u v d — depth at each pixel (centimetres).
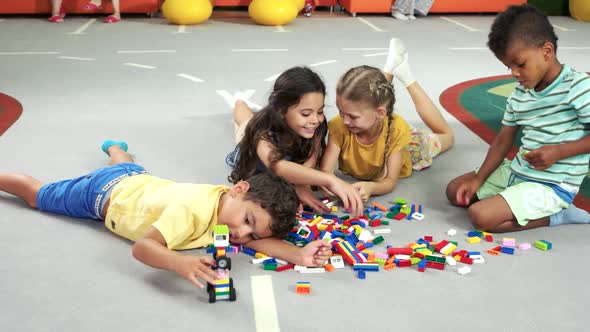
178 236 185
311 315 165
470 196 231
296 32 623
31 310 165
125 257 195
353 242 202
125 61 482
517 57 198
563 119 208
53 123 326
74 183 218
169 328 159
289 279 184
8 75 429
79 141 298
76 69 452
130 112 350
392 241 209
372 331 158
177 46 544
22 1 652
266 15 646
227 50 531
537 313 168
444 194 251
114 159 259
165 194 196
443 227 221
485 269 191
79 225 216
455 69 471
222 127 327
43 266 188
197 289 178
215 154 286
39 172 258
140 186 206
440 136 291
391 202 242
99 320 162
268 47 547
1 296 171
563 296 176
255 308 168
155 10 682
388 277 185
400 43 298
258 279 183
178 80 427
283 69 464
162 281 181
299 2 702
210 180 255
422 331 159
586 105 201
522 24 196
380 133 239
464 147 303
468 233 213
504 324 163
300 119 221
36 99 371
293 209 195
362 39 591
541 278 186
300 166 224
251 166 236
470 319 165
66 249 198
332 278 185
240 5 726
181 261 171
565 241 211
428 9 716
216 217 193
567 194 213
